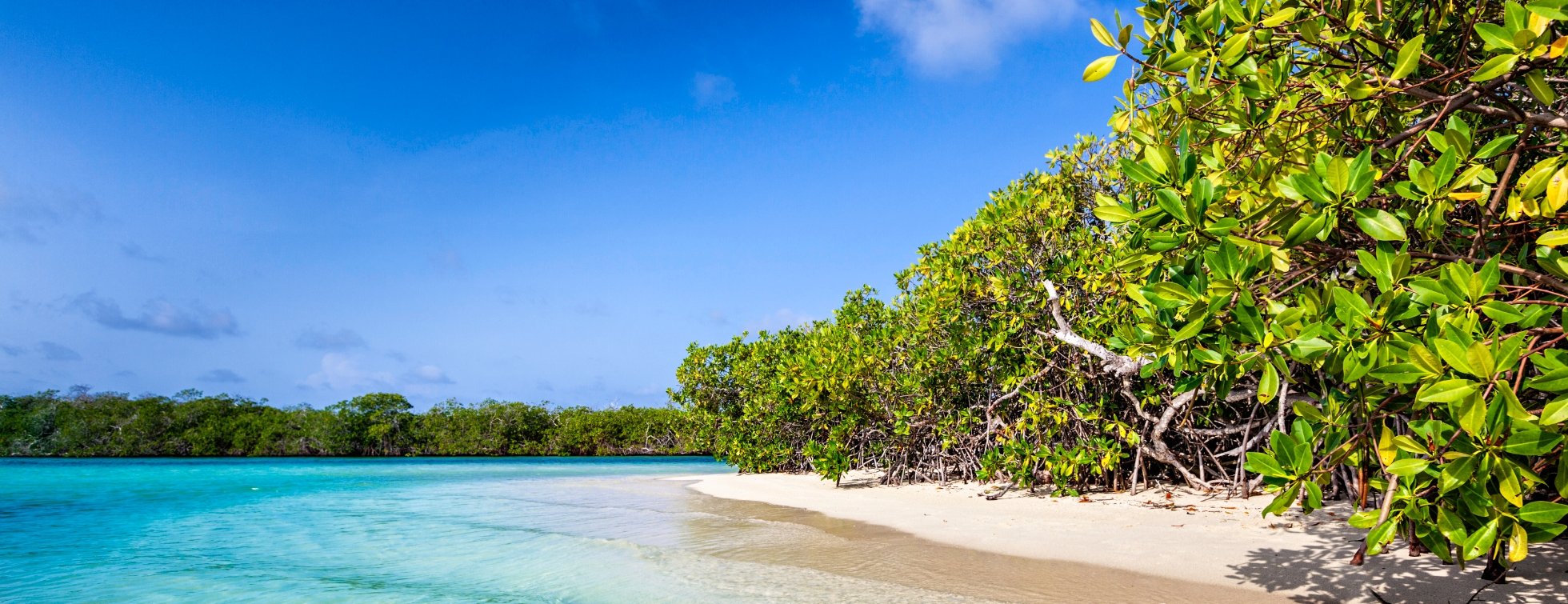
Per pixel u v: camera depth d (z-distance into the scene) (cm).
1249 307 332
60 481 2523
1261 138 411
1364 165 288
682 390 2728
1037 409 1212
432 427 6038
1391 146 397
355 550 946
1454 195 297
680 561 817
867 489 1709
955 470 1798
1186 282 366
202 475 2920
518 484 2297
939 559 773
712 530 1078
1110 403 1267
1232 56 358
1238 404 1228
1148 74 433
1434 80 324
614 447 5994
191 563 861
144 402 5759
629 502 1573
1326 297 337
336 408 5922
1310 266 366
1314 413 379
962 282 1280
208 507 1562
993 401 1494
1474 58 390
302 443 5822
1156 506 1078
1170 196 338
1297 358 323
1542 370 265
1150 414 1270
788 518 1210
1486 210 349
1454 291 273
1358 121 412
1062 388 1284
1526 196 288
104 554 938
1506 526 298
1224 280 330
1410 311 293
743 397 2564
